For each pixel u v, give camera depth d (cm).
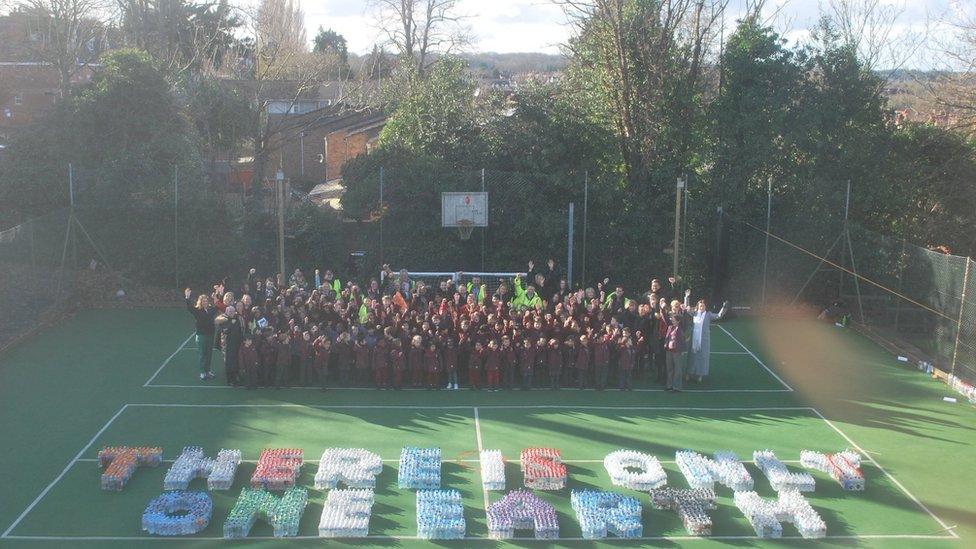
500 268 3297
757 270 3316
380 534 1473
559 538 1475
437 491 1605
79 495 1606
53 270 3186
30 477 1683
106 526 1488
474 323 2317
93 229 3259
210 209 3309
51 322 2855
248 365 2217
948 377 2400
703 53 3566
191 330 2833
